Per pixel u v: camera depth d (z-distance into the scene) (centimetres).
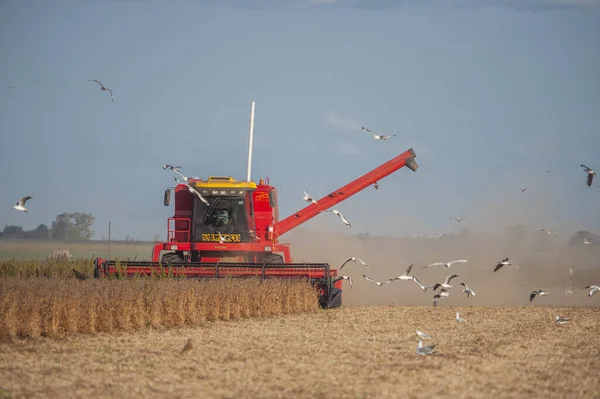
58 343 5666
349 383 4278
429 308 9056
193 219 8750
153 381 4300
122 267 8269
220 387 4166
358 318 7806
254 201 9131
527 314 8388
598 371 4766
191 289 7306
